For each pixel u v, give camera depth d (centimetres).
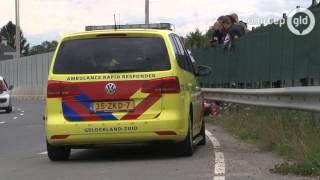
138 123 1120
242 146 1346
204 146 1361
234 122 1817
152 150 1305
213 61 2820
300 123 1357
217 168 1025
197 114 1317
